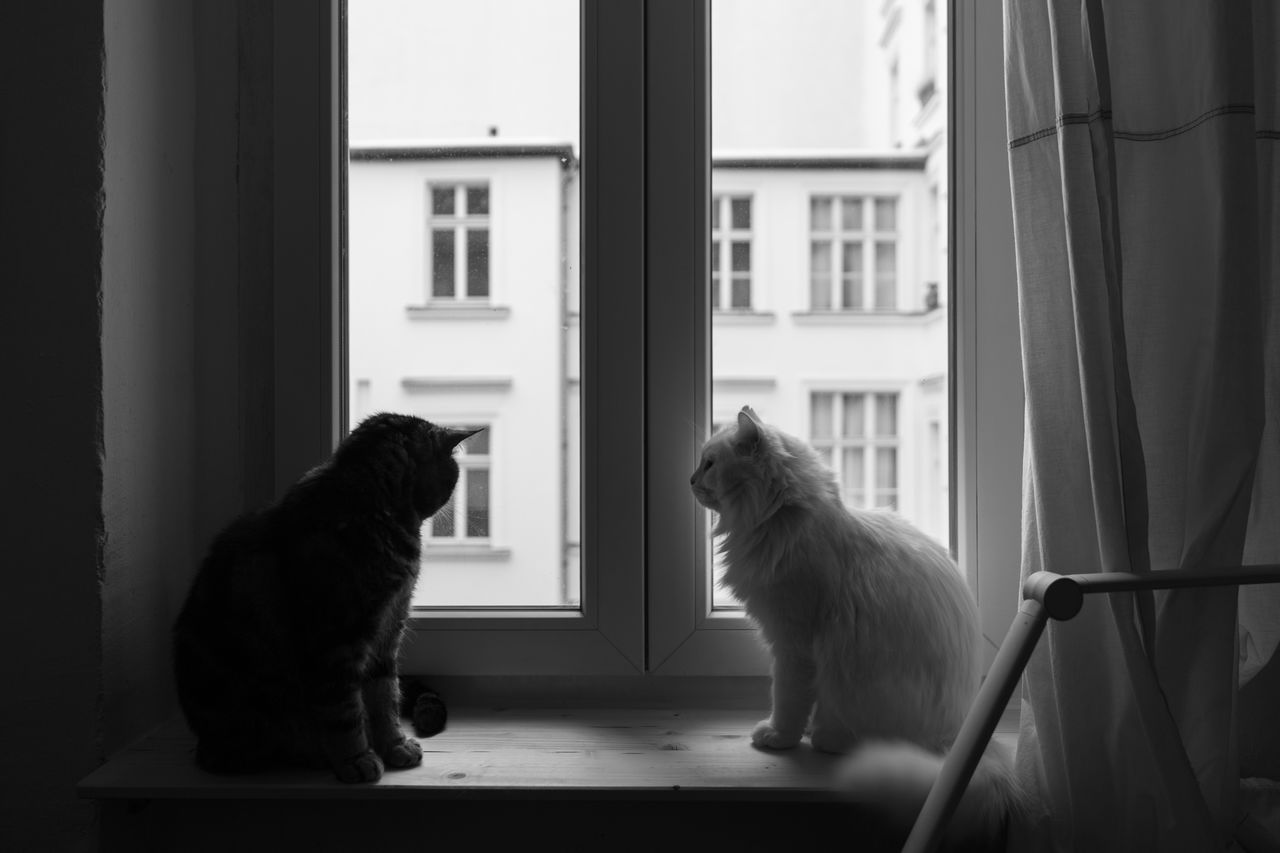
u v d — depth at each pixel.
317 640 0.88
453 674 1.17
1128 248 0.91
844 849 0.98
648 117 1.15
